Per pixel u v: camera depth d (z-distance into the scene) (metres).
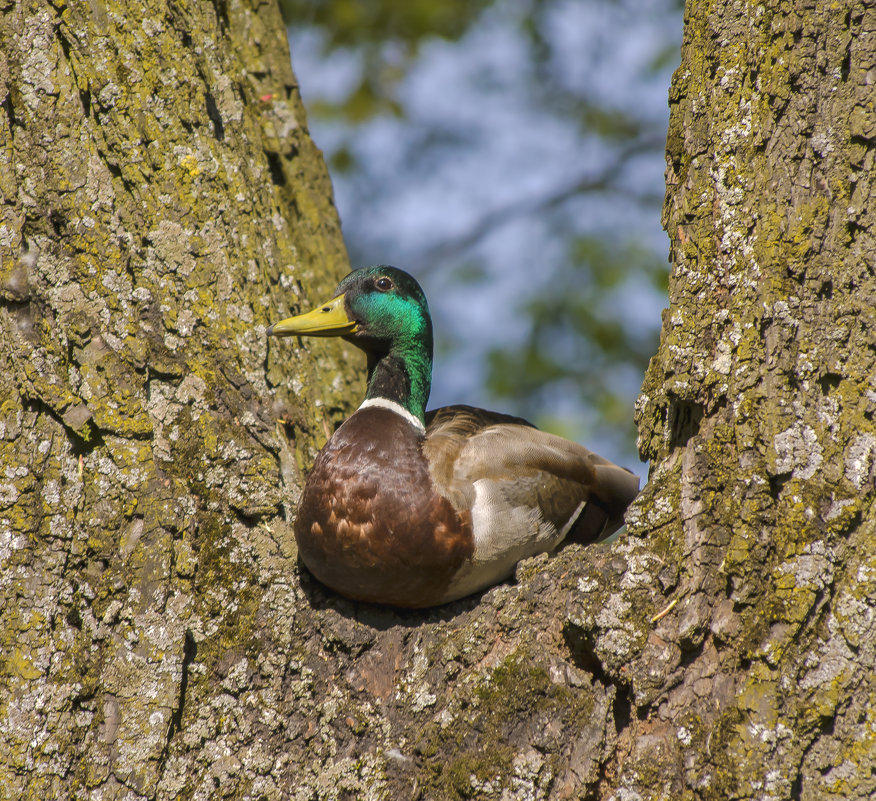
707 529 4.78
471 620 5.32
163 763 4.99
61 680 4.84
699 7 5.28
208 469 5.50
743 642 4.55
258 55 7.69
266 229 6.66
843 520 4.46
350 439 6.14
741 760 4.42
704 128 5.17
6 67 5.39
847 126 4.66
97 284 5.38
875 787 4.28
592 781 4.65
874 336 4.56
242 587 5.37
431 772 4.89
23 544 4.94
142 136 5.76
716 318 4.95
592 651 4.83
